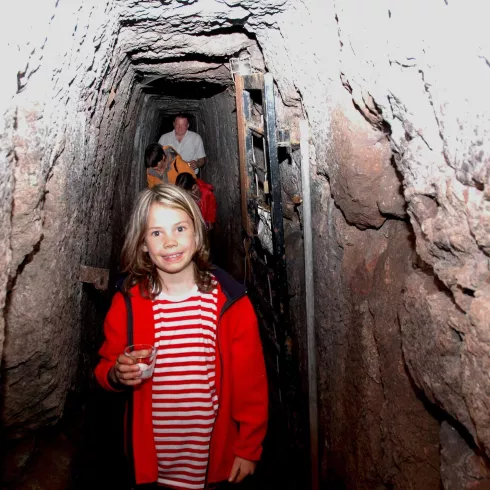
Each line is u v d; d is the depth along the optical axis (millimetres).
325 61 1993
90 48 2092
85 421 2898
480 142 1114
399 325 1831
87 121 2484
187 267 1708
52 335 2084
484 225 1162
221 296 1722
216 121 5570
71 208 2236
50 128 1764
